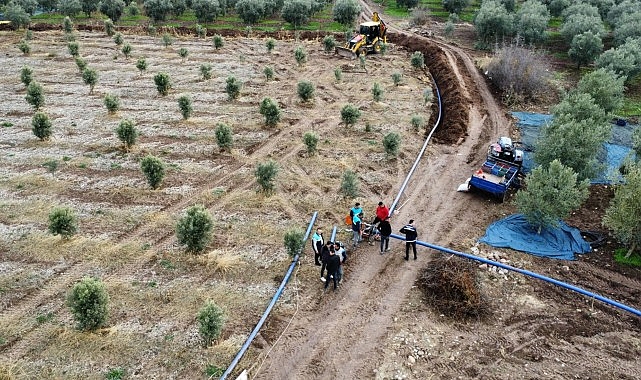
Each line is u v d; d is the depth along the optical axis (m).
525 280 15.70
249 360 12.56
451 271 15.52
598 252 17.20
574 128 20.00
